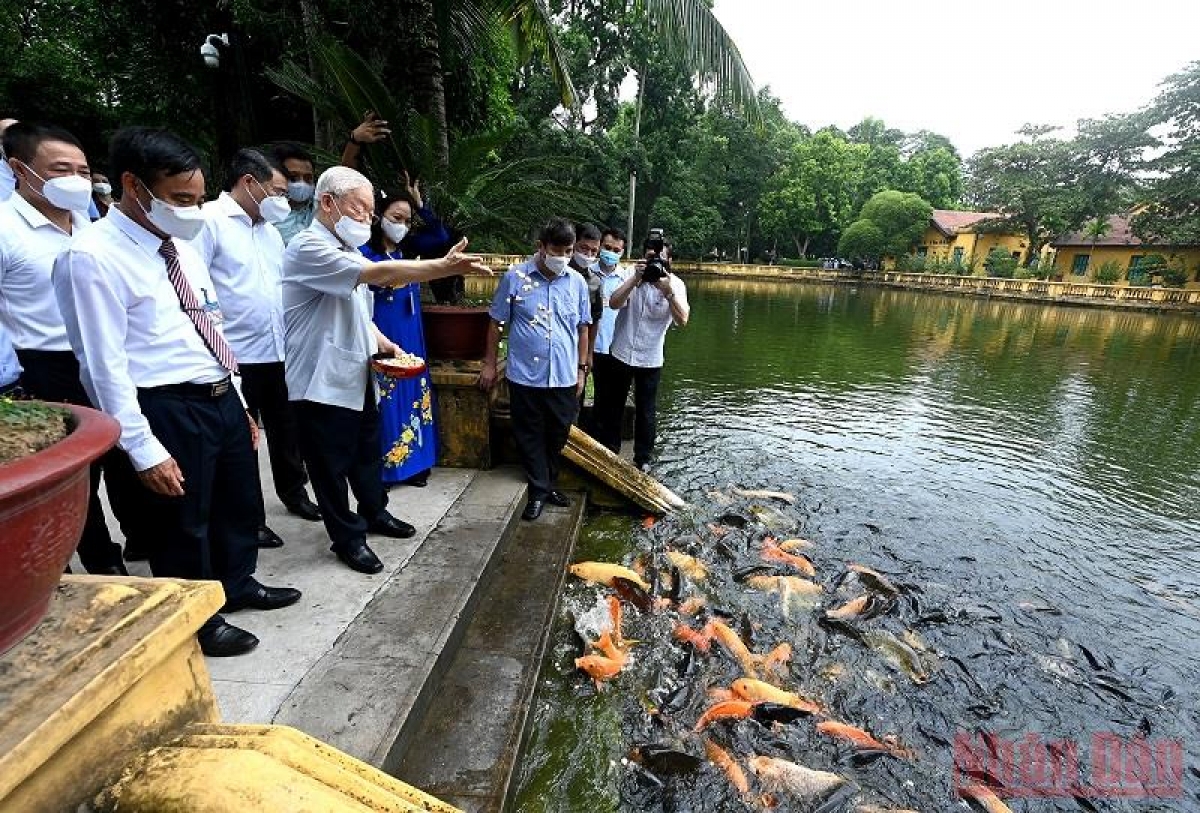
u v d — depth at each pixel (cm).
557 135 1875
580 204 444
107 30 761
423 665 203
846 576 356
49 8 1057
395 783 125
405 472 336
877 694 268
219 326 200
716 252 4122
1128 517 471
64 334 218
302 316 232
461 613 234
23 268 209
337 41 363
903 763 233
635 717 238
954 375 968
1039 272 2914
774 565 365
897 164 4088
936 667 289
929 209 3447
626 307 458
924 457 581
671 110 2512
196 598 119
